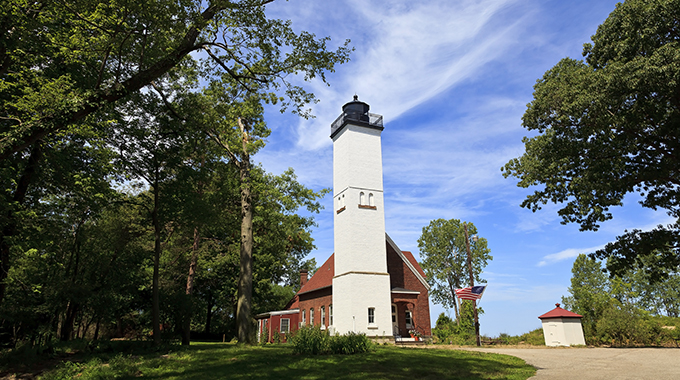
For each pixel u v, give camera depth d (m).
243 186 21.59
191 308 20.34
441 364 13.94
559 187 19.94
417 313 32.56
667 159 16.16
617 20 15.24
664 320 32.53
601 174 17.08
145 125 19.19
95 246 22.97
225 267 37.53
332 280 32.53
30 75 14.14
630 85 13.42
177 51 13.24
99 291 18.97
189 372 11.63
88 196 17.47
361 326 28.42
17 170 15.70
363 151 32.75
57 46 13.37
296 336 17.78
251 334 20.03
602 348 24.11
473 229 50.84
